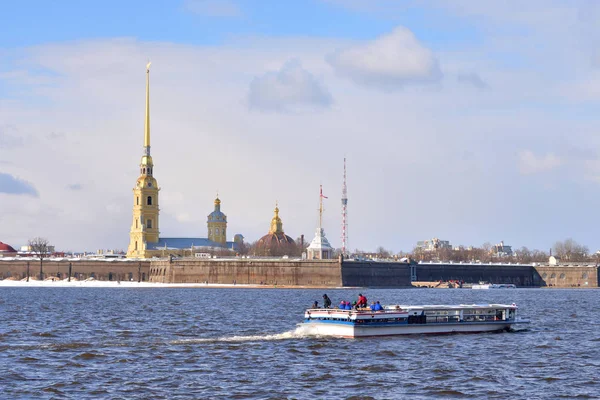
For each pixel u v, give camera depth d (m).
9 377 167.88
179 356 195.38
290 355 197.00
